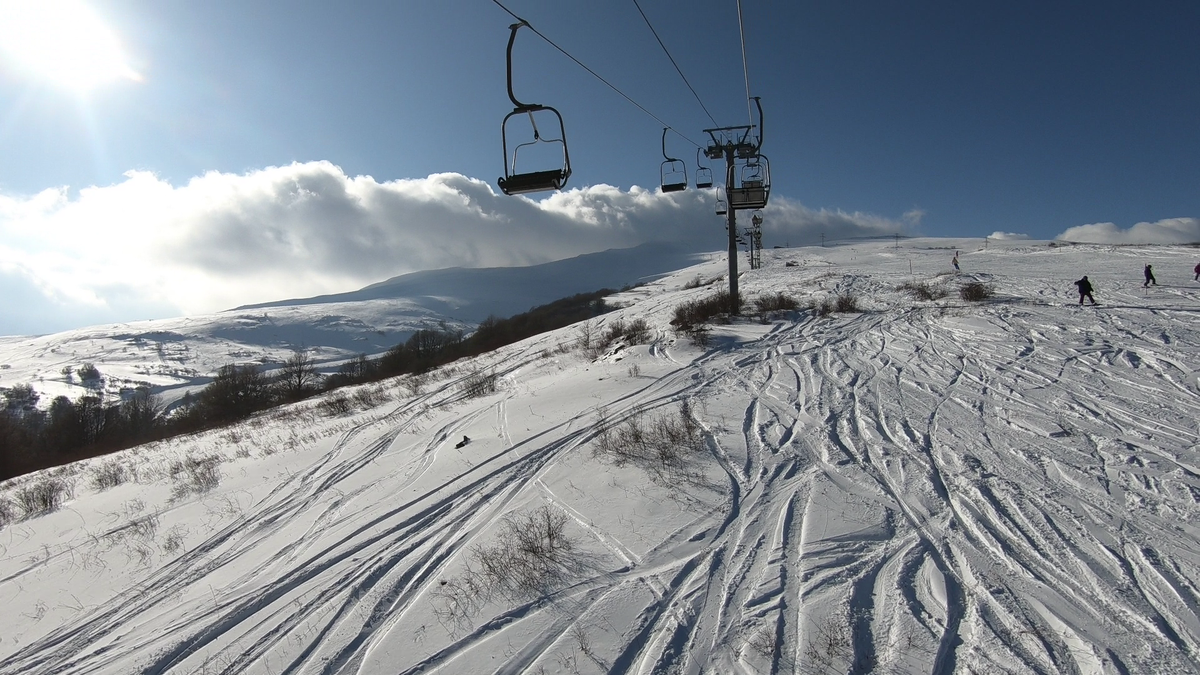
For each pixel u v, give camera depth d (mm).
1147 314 19625
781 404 12602
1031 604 5289
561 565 6762
